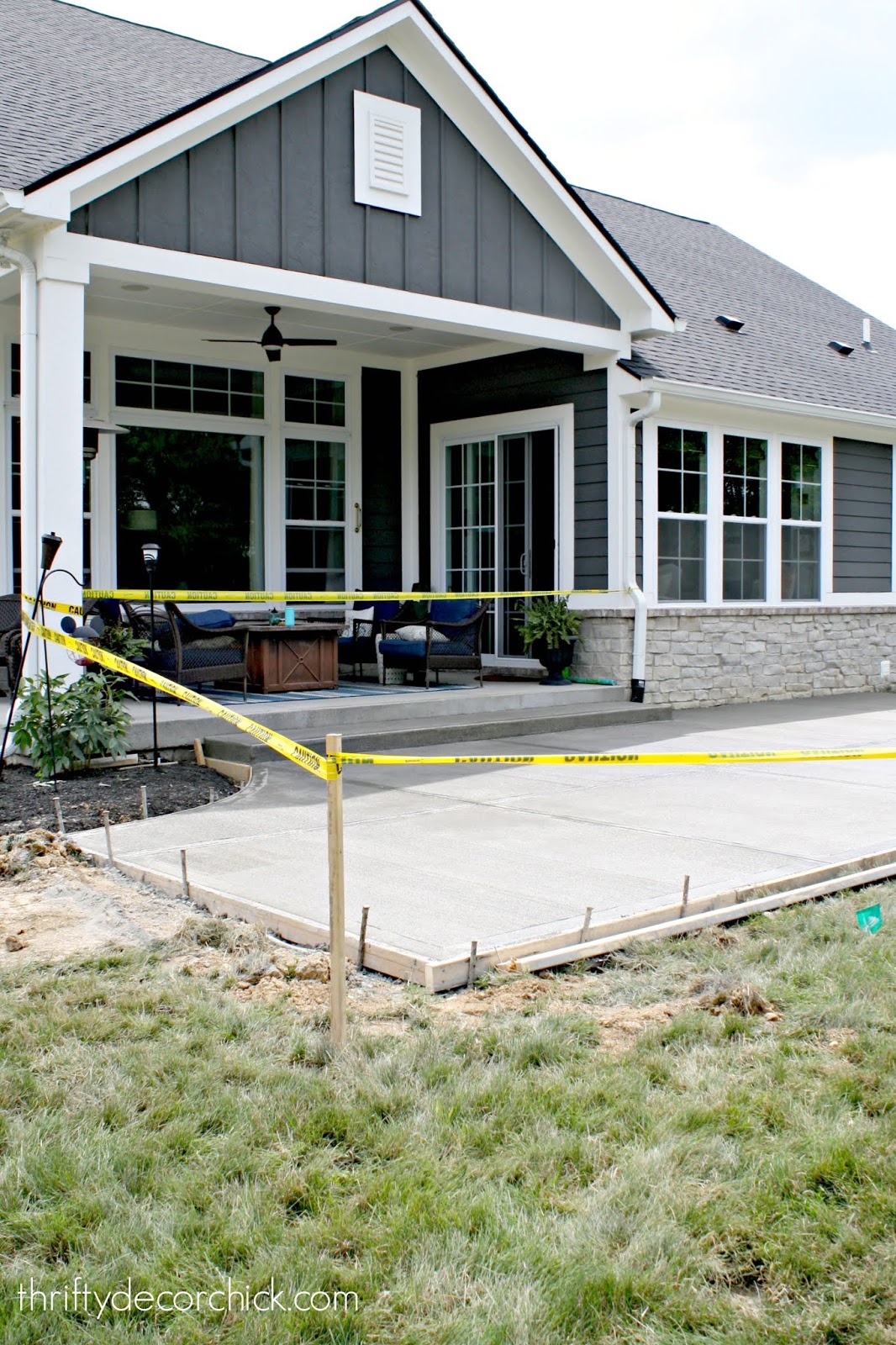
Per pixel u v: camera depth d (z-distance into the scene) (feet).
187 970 13.74
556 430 39.01
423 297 32.76
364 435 42.47
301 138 30.19
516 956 13.88
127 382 36.68
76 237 26.07
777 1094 10.62
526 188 34.96
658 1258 8.27
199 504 38.37
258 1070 11.05
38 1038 11.71
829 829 20.95
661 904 15.89
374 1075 10.91
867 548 48.57
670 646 38.96
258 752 26.27
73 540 26.02
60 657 25.41
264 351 39.52
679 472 40.27
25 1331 7.47
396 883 16.90
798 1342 7.50
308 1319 7.60
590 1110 10.36
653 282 49.03
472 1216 8.75
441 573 42.86
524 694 34.45
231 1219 8.71
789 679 43.98
